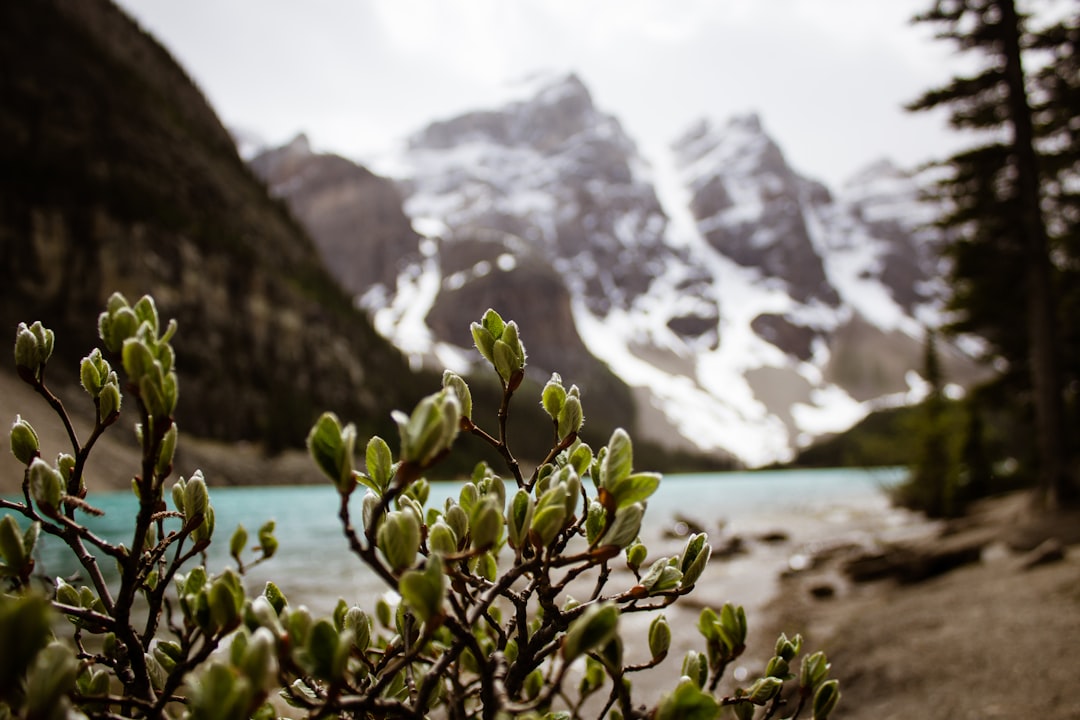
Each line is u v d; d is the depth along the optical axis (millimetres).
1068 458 15258
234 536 1482
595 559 852
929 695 5504
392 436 67250
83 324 48531
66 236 51250
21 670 490
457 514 1073
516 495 961
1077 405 20891
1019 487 27453
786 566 18594
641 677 7461
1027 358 21281
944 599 9242
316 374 68562
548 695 699
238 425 55812
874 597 12047
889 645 7156
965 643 6574
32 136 55312
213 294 61812
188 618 976
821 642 8172
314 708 801
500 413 1112
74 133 59594
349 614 1131
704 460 131250
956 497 28531
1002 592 8617
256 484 50156
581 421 1147
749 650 8914
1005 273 18688
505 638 1051
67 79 63156
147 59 83750
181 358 55094
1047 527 13133
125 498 4863
